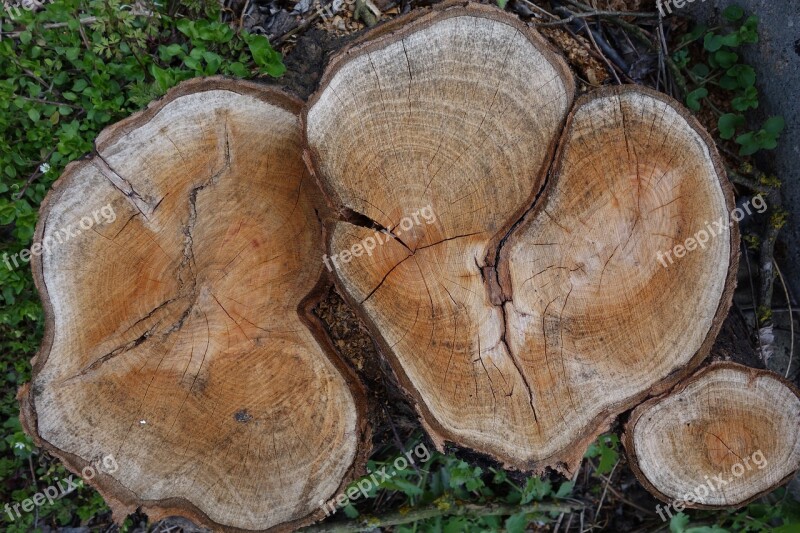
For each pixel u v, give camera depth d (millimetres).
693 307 1134
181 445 1146
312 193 1145
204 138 1133
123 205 1124
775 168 1340
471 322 1073
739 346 1213
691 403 1160
